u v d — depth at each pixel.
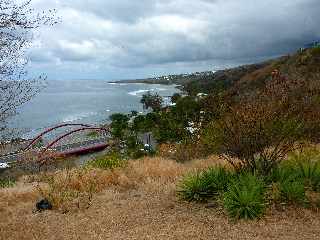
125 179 12.68
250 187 8.96
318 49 74.56
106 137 72.75
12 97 7.31
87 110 161.62
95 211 9.75
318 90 10.27
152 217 8.99
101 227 8.59
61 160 19.91
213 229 8.05
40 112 149.12
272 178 9.95
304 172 10.29
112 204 10.26
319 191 9.77
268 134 9.73
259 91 10.28
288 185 9.23
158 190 11.39
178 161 17.59
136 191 11.57
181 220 8.66
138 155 31.25
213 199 9.80
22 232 8.52
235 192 8.98
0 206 10.61
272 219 8.39
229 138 10.00
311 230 7.81
